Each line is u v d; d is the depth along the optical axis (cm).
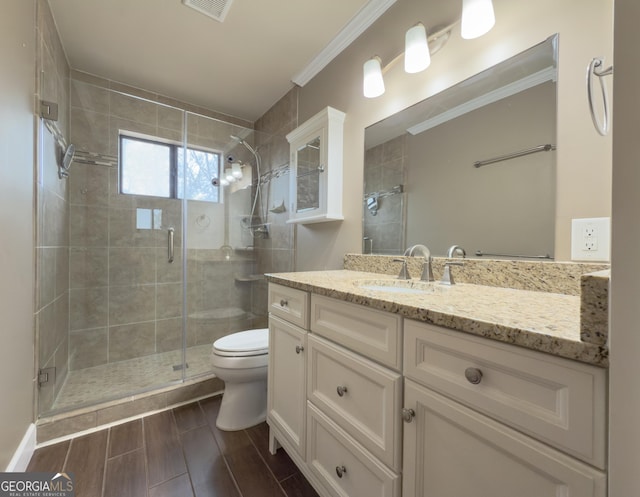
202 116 257
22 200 122
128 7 159
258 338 169
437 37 129
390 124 157
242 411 153
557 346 45
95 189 220
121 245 231
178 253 255
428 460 66
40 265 145
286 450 121
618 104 40
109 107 226
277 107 263
